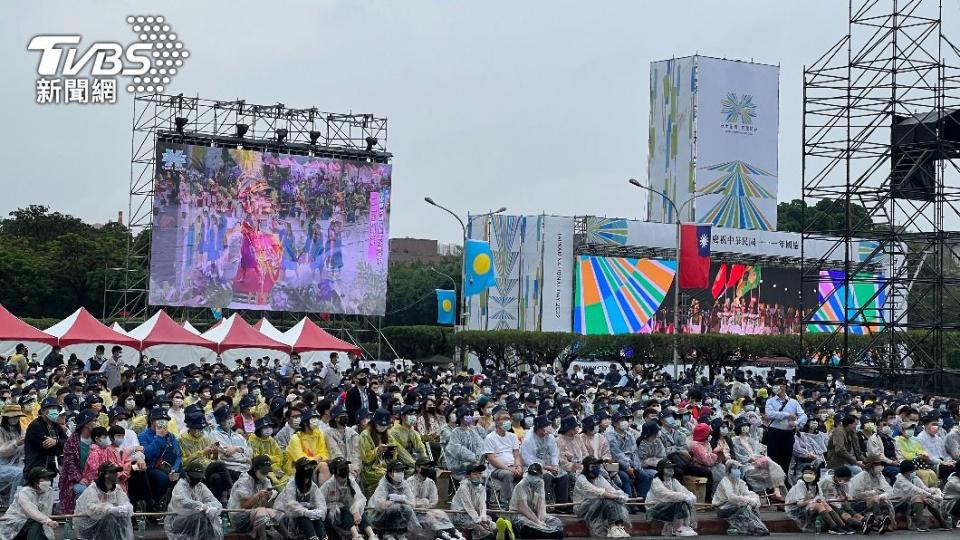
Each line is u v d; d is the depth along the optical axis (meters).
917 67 53.50
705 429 27.11
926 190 53.56
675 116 94.38
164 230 67.62
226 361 55.38
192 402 27.81
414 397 28.53
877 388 49.56
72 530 19.16
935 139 52.19
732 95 93.81
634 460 25.97
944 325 52.22
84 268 91.81
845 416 28.09
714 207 93.06
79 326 48.22
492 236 80.31
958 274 71.06
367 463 22.78
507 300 79.44
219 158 68.81
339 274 71.50
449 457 24.03
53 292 91.00
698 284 59.03
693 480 26.47
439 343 80.12
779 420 29.12
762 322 84.44
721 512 25.19
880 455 27.44
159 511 21.28
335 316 79.62
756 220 94.38
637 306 81.38
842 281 57.12
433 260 152.62
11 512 18.56
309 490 20.34
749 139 94.31
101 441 20.30
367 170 72.31
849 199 54.81
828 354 57.66
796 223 112.38
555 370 61.75
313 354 55.62
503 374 47.78
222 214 68.81
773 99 95.12
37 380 32.31
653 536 24.36
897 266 78.00
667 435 27.19
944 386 50.53
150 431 21.59
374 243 72.38
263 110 70.94
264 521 20.19
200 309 78.50
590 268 80.50
